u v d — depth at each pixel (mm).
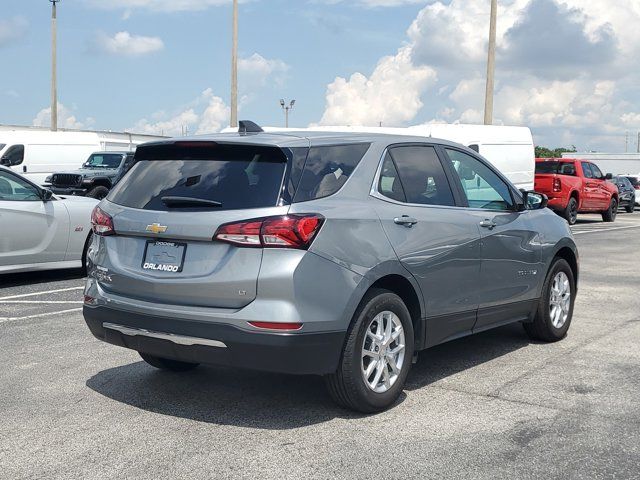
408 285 5223
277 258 4488
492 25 25922
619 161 52406
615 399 5316
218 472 4070
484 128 20266
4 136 24500
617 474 4031
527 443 4480
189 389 5562
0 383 5707
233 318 4500
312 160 4840
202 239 4633
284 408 5137
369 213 4965
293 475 4023
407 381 5805
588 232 21203
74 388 5582
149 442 4512
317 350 4578
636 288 10375
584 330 7621
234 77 27812
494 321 6230
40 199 10555
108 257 5109
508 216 6352
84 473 4062
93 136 26719
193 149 5055
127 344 5023
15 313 8398
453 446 4434
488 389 5578
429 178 5660
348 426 4781
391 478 3982
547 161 25391
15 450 4395
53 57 40219
